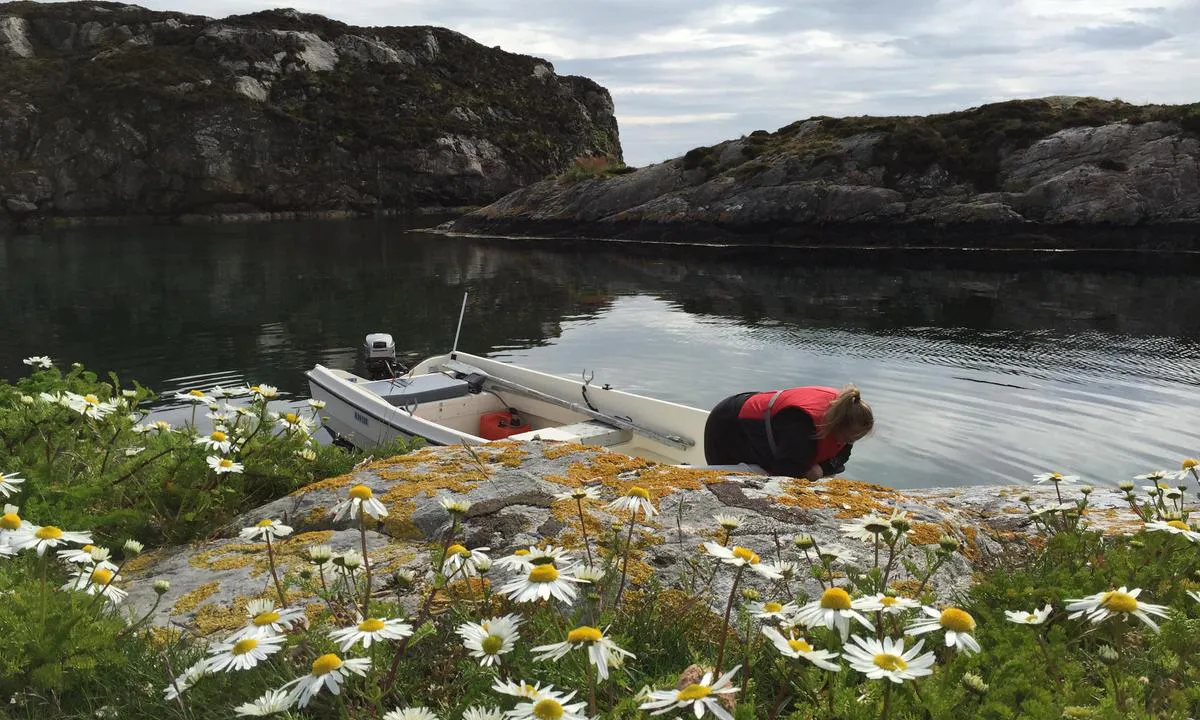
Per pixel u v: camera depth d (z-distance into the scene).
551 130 71.19
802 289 22.36
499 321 18.17
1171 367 12.73
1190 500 4.06
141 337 16.52
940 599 2.77
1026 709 1.73
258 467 4.13
